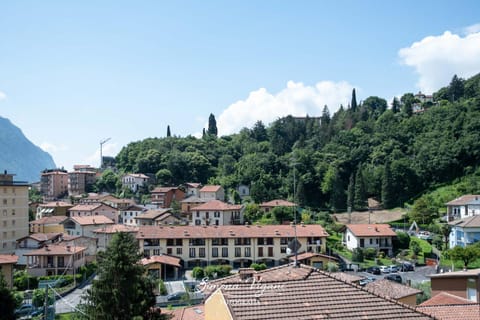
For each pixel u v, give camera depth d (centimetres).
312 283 2097
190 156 18488
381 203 14362
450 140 15175
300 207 13900
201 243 8606
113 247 3088
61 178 18838
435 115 17375
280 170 15838
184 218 12300
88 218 11256
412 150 16100
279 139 19812
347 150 16825
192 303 5756
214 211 10850
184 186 16500
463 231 8456
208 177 18175
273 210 11650
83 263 8519
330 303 1914
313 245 8681
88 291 3092
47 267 7769
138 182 17425
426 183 14612
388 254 9138
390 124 18288
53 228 11169
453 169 14475
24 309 5844
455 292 3634
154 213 11638
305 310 1838
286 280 2139
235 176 16538
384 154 15950
